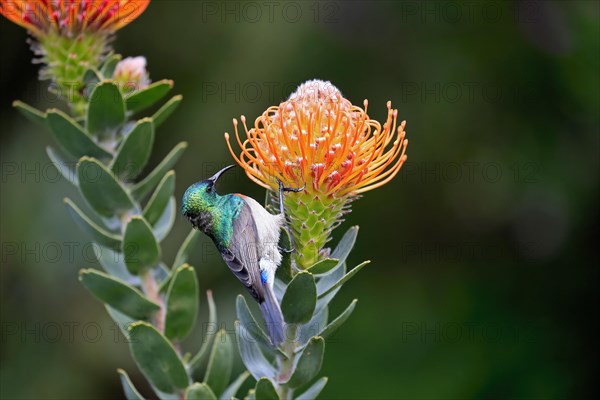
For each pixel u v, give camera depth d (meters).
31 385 8.31
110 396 8.52
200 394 3.79
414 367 8.52
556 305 8.94
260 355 3.99
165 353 3.90
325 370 8.47
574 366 8.67
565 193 8.90
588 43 8.80
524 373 8.59
